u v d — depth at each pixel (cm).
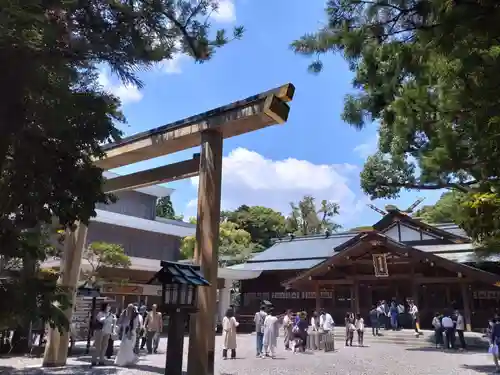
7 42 294
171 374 591
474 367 1220
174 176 938
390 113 612
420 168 943
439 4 396
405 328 2341
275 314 2972
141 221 2862
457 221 1056
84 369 994
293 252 3275
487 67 432
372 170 1391
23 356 1209
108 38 394
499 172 608
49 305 405
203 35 448
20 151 370
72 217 427
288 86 710
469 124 580
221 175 809
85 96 385
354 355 1502
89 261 1619
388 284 2595
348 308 2641
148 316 1418
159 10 427
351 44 488
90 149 453
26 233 420
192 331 729
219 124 791
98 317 1105
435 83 575
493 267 2348
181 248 2964
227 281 2666
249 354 1473
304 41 513
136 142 941
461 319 1772
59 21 376
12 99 323
